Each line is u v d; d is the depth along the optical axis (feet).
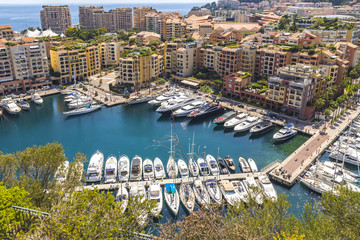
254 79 631.15
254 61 624.59
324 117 466.70
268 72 611.47
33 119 492.54
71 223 106.11
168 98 561.43
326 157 374.02
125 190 294.87
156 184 295.48
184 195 284.00
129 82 618.85
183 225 113.29
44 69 621.31
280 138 414.82
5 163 201.57
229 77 557.74
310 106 468.34
